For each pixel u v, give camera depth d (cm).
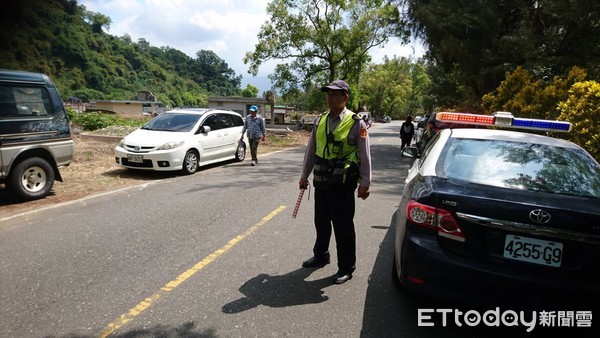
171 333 286
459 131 384
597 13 1286
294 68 3045
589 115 731
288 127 3033
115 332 286
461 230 267
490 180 301
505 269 257
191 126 996
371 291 359
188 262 412
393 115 9862
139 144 898
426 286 275
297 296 346
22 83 641
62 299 332
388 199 731
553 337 295
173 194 725
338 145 355
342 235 366
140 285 359
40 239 473
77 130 1816
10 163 622
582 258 248
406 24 1838
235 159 1186
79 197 695
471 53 1519
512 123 459
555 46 1455
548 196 271
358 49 3036
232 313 315
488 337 294
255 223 550
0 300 329
